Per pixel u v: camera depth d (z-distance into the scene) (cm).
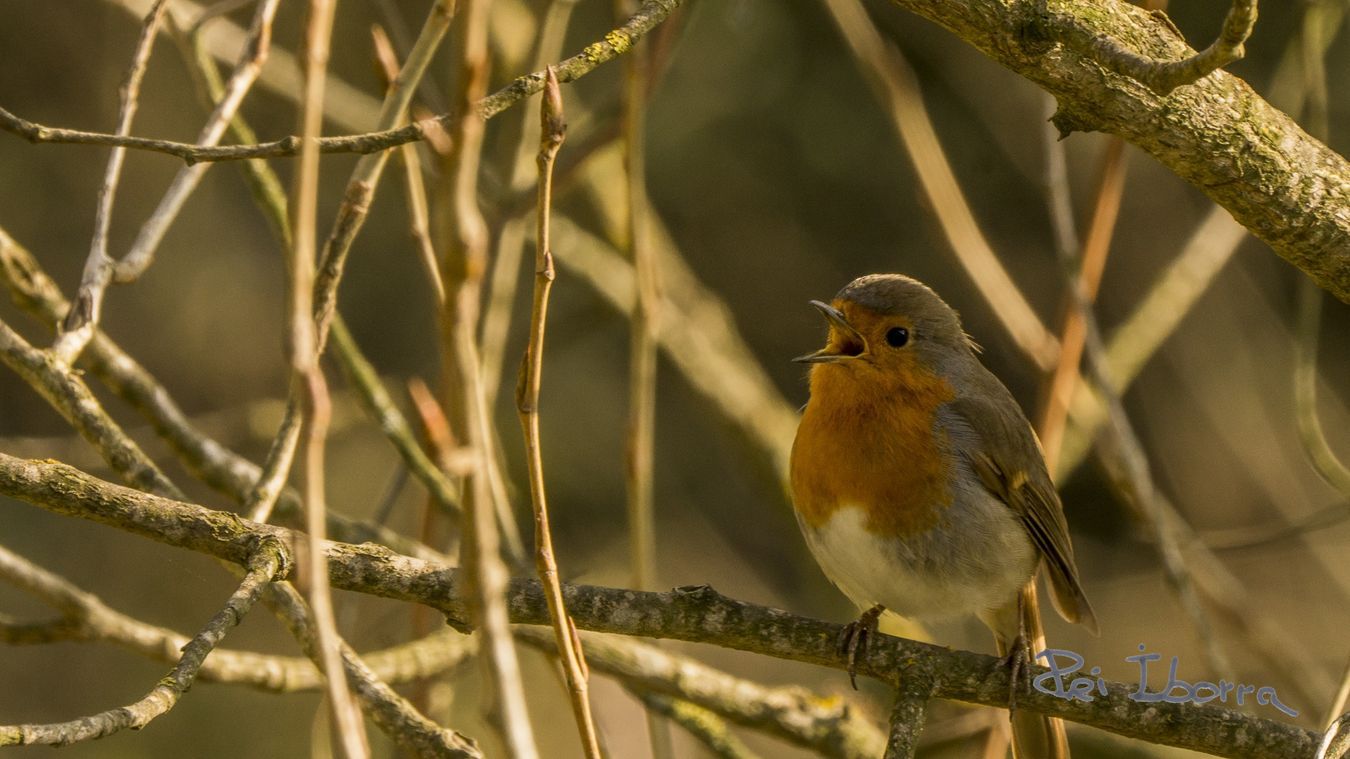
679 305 1279
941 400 756
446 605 538
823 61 1639
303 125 326
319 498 330
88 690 1380
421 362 1548
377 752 1205
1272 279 1573
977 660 625
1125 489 1035
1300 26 1061
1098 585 1593
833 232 1647
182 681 469
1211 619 1233
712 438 1652
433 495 838
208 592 1435
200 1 1101
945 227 918
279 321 1558
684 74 1617
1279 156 534
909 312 761
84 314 636
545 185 415
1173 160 534
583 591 574
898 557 743
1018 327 917
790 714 855
